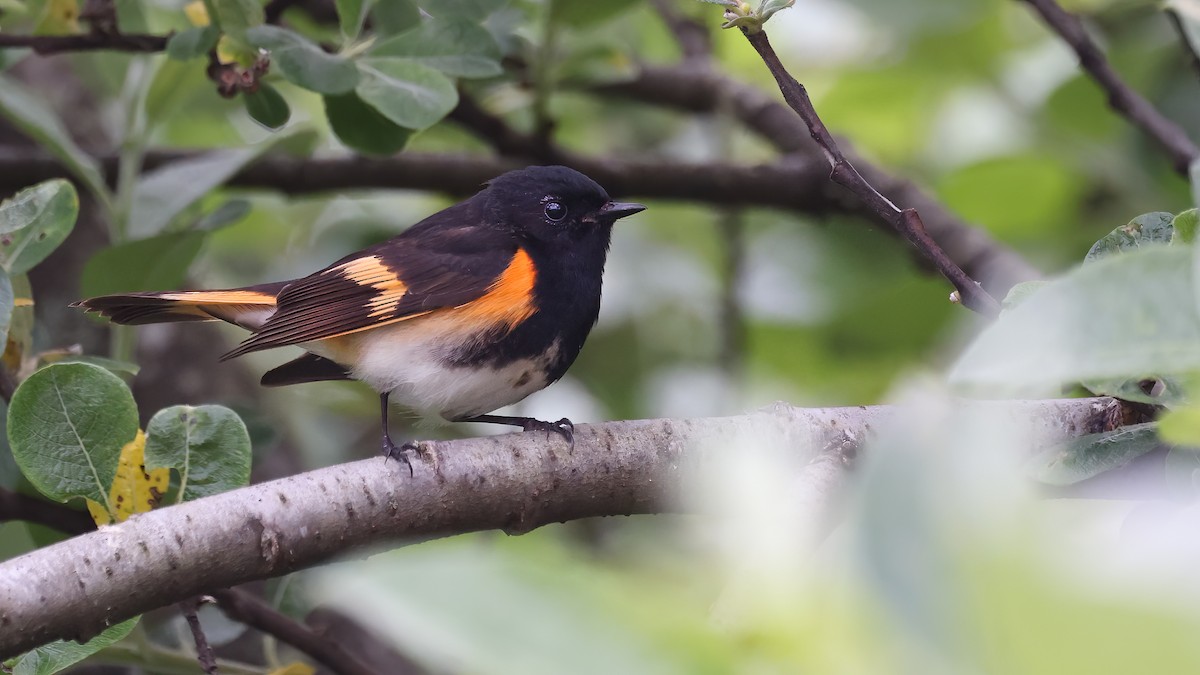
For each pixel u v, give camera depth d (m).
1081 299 2.97
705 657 2.35
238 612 7.21
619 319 12.21
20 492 7.42
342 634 10.40
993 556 1.89
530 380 8.27
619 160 11.07
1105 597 1.83
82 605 5.01
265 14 8.07
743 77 13.68
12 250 6.68
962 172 11.50
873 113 12.29
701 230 12.98
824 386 11.31
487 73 7.79
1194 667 1.78
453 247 8.25
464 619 2.31
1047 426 6.24
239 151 9.70
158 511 5.31
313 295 8.08
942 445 1.99
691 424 6.33
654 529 8.52
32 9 8.44
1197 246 2.89
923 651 1.92
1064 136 11.35
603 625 2.37
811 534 2.69
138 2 9.88
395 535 5.82
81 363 5.83
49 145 8.94
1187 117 11.12
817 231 12.05
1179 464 4.58
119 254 8.27
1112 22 11.16
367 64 7.64
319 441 12.17
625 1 9.77
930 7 11.03
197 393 12.15
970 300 5.84
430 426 8.68
